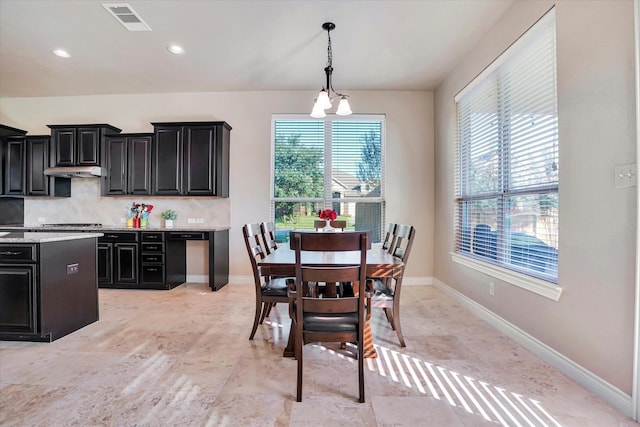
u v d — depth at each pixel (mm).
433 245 4461
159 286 4070
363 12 2686
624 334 1602
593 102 1789
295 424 1516
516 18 2535
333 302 1698
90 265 2873
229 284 4434
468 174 3510
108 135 4332
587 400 1709
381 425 1515
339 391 1792
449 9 2646
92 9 2646
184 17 2760
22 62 3607
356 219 4582
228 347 2375
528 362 2146
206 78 4062
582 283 1861
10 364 2094
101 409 1616
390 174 4473
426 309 3322
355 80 4102
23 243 2402
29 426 1488
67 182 4645
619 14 1624
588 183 1821
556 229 2166
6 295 2428
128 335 2604
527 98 2471
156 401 1688
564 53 2006
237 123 4527
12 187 4441
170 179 4270
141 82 4180
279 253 2531
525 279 2342
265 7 2619
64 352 2279
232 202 4527
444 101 4070
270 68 3760
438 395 1760
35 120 4680
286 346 2387
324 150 4582
